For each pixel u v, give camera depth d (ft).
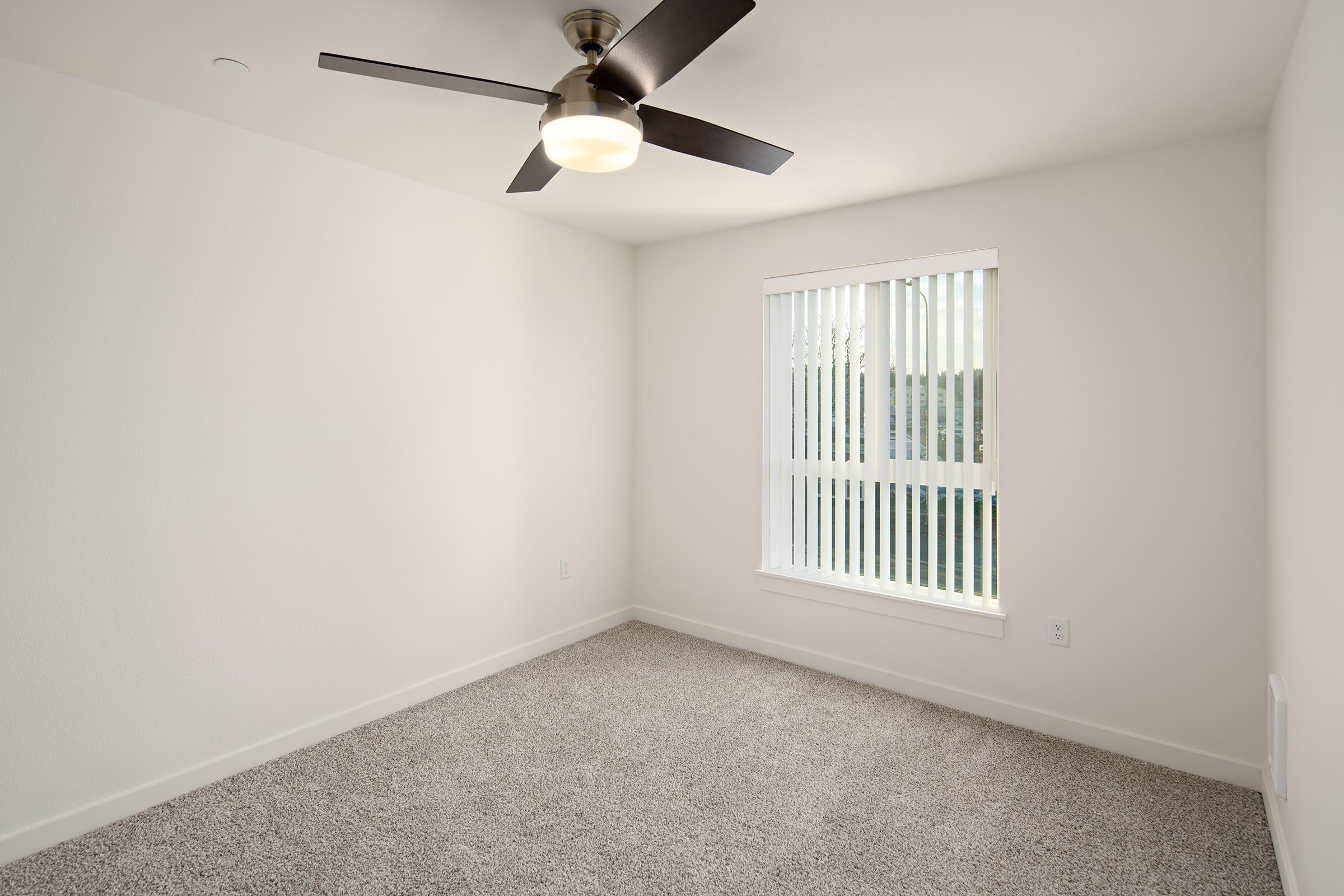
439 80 5.17
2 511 6.31
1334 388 4.58
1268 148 7.30
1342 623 4.41
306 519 8.57
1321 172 4.86
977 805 7.33
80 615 6.79
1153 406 8.16
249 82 6.71
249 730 8.07
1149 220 8.14
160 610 7.34
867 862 6.41
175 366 7.38
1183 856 6.50
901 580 10.34
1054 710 8.95
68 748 6.73
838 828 6.93
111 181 6.88
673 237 12.67
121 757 7.07
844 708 9.72
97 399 6.85
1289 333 6.12
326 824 6.95
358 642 9.16
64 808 6.70
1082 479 8.66
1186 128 7.54
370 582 9.27
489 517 10.85
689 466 12.76
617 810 7.22
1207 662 7.91
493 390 10.86
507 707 9.70
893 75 6.39
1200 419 7.88
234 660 7.94
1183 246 7.94
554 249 11.79
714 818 7.09
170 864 6.33
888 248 10.19
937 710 9.66
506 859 6.41
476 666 10.66
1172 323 8.02
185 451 7.48
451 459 10.27
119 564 7.04
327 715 8.83
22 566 6.44
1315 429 5.11
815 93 6.76
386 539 9.46
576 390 12.31
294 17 5.53
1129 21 5.48
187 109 7.33
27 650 6.48
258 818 7.06
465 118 7.49
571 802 7.36
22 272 6.37
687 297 12.70
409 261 9.60
